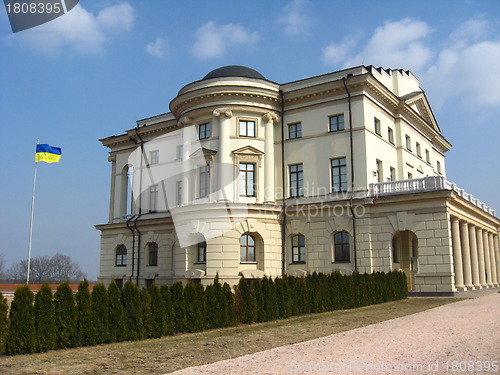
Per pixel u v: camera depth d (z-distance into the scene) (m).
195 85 36.28
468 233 36.47
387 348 11.73
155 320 15.99
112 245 45.59
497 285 42.25
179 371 9.88
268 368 9.82
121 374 9.90
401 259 33.91
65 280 14.23
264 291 20.81
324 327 16.95
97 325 14.41
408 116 39.91
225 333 16.61
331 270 32.47
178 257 34.09
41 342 13.05
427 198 29.41
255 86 35.16
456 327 15.05
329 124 34.38
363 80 32.59
